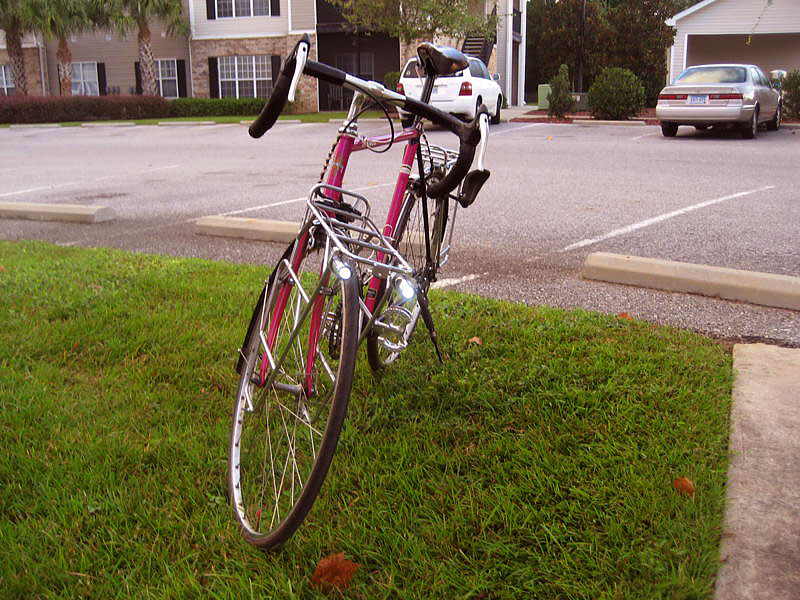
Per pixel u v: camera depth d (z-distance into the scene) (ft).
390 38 96.12
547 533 7.32
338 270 6.49
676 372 10.75
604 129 56.80
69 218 24.90
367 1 69.46
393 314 8.77
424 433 9.52
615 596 6.43
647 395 9.99
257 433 9.17
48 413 10.08
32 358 12.15
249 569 7.06
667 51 95.50
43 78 105.29
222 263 18.07
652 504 7.59
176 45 100.07
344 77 7.06
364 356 11.70
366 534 7.50
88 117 88.22
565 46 91.50
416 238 10.21
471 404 10.16
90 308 14.39
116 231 23.27
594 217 23.04
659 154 39.11
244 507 7.63
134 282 16.11
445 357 11.62
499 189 28.84
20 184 35.32
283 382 8.07
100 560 7.22
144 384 11.14
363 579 6.93
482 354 11.73
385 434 9.57
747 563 6.78
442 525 7.54
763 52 104.88
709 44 106.83
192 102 91.91
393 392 10.64
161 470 8.82
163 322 13.51
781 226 20.90
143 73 95.14
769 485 7.94
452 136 48.91
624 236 20.34
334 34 97.35
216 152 47.93
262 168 38.42
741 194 26.37
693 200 25.48
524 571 6.82
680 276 15.33
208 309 14.17
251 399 7.86
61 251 19.88
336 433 6.30
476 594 6.66
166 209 26.96
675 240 19.65
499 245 19.74
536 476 8.26
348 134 8.07
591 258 16.52
